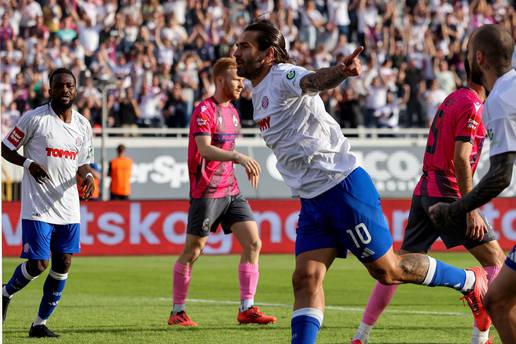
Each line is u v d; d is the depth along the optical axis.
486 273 14.42
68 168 17.27
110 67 49.50
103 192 43.47
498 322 11.40
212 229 19.56
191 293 25.62
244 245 19.38
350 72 11.23
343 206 12.53
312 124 12.47
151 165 47.22
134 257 37.34
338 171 12.52
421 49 54.91
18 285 17.34
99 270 32.09
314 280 12.68
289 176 12.87
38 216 17.02
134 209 37.94
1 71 48.56
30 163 16.72
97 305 22.59
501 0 59.03
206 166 19.19
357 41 54.62
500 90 11.00
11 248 36.84
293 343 12.44
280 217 38.84
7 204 36.84
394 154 49.50
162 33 51.34
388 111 51.34
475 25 57.22
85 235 37.53
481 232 14.56
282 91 12.20
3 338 17.14
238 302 23.44
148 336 17.36
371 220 12.59
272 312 21.22
